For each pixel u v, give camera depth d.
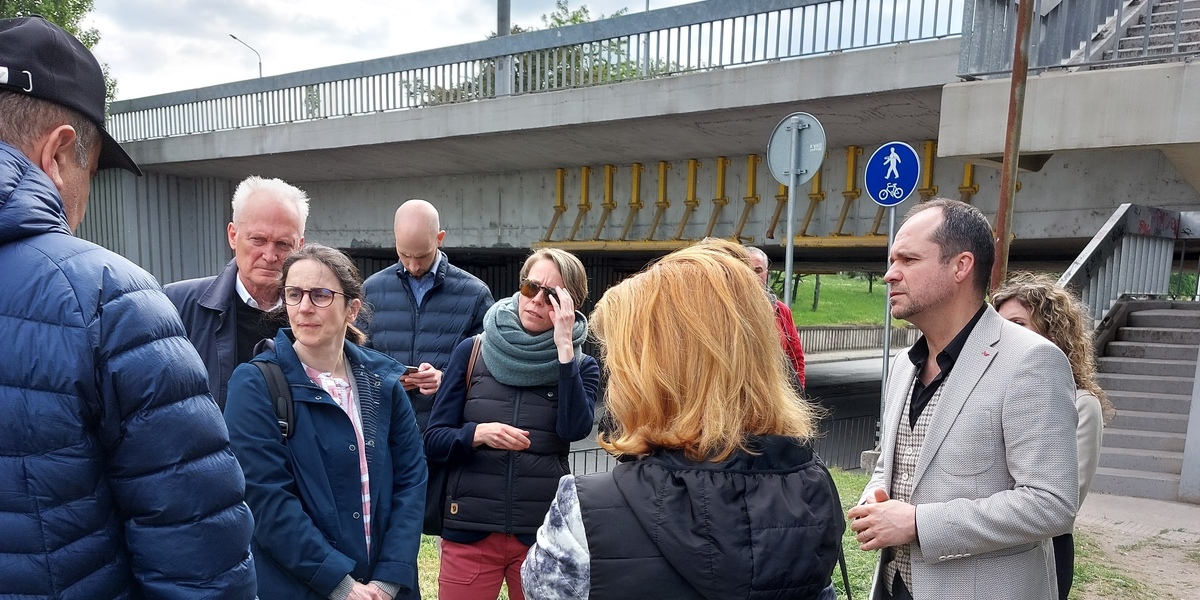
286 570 1.99
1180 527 5.05
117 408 1.11
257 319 2.59
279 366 2.12
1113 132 5.59
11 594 1.03
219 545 1.21
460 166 13.55
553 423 2.70
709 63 8.73
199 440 1.19
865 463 6.68
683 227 11.37
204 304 2.53
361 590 2.04
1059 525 1.66
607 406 1.19
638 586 0.99
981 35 6.20
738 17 8.44
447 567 2.72
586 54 9.82
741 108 8.43
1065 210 8.05
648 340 1.14
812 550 1.02
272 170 16.00
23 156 1.11
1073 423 1.73
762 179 10.58
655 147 10.69
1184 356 7.13
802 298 48.00
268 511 1.96
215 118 14.90
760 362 1.14
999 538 1.68
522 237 13.66
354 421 2.21
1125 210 7.49
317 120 12.95
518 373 2.67
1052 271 14.62
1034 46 6.10
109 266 1.14
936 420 1.86
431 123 11.31
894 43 7.33
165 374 1.14
